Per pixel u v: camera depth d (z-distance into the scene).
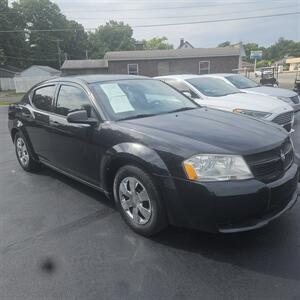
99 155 3.89
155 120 3.82
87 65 41.34
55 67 76.19
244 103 7.59
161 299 2.65
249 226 3.06
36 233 3.75
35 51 72.19
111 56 38.31
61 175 5.70
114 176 3.88
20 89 45.16
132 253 3.28
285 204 3.38
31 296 2.74
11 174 5.91
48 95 5.04
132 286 2.81
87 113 4.03
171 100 4.64
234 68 37.25
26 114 5.45
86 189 5.00
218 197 2.93
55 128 4.65
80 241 3.55
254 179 3.03
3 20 63.12
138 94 4.45
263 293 2.66
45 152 5.14
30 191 5.03
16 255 3.33
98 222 3.95
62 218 4.09
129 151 3.43
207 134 3.36
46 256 3.30
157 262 3.12
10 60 66.50
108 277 2.94
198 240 3.45
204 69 37.31
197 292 2.71
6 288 2.85
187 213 3.11
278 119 7.26
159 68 37.56
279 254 3.16
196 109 4.48
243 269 2.97
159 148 3.25
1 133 10.60
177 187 3.10
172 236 3.54
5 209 4.43
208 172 3.01
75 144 4.29
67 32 78.19
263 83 21.00
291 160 3.63
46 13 73.75
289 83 27.66
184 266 3.05
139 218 3.56
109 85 4.40
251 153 3.09
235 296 2.64
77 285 2.85
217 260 3.11
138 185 3.50
